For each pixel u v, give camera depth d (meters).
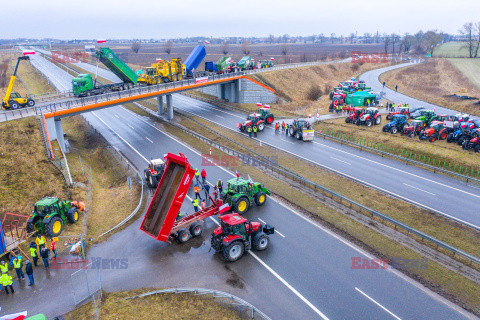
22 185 28.48
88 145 46.25
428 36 187.12
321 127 51.81
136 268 19.47
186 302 16.52
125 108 68.38
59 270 19.27
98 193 31.03
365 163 37.22
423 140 42.56
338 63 117.94
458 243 21.62
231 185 25.84
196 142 45.50
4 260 19.89
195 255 20.73
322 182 31.81
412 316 15.54
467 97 65.75
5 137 33.31
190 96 81.88
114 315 15.51
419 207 26.72
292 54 184.50
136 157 40.00
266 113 54.06
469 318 15.39
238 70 77.88
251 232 20.91
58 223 22.72
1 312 15.88
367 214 25.67
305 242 21.92
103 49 49.03
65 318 15.41
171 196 20.52
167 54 196.62
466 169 33.06
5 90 73.69
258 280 18.28
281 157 39.03
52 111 38.69
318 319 15.45
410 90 81.69
